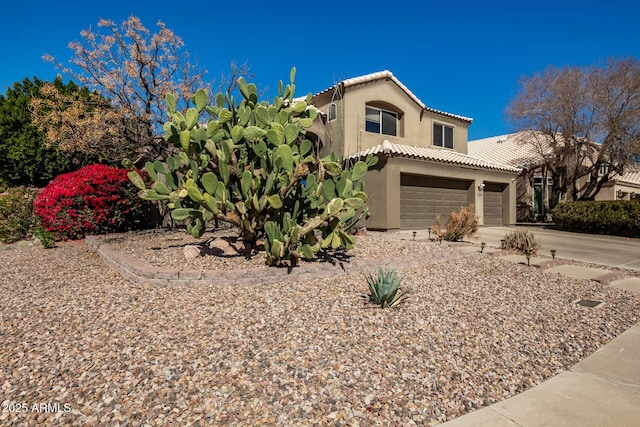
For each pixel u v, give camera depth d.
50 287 5.93
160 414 2.80
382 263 7.36
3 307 4.98
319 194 6.70
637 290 6.71
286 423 2.74
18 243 11.45
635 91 17.06
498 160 24.77
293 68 7.46
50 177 16.83
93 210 11.35
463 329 4.58
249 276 6.02
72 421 2.71
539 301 5.83
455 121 20.16
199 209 6.58
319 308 5.03
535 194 24.59
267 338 4.11
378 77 16.56
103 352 3.72
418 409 2.97
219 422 2.73
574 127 18.97
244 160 6.88
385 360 3.72
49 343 3.91
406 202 15.32
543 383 3.47
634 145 17.39
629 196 28.39
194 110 6.19
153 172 6.73
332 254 7.75
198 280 5.87
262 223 7.13
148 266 6.38
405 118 17.78
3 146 16.09
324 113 16.44
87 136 11.02
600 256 10.11
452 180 16.83
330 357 3.73
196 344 3.92
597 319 5.16
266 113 6.56
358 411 2.91
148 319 4.55
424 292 5.96
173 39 11.75
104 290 5.70
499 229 16.55
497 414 2.95
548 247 11.71
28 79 18.23
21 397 2.99
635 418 2.92
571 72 18.89
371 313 4.93
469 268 7.79
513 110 21.05
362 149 16.14
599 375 3.64
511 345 4.22
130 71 11.14
